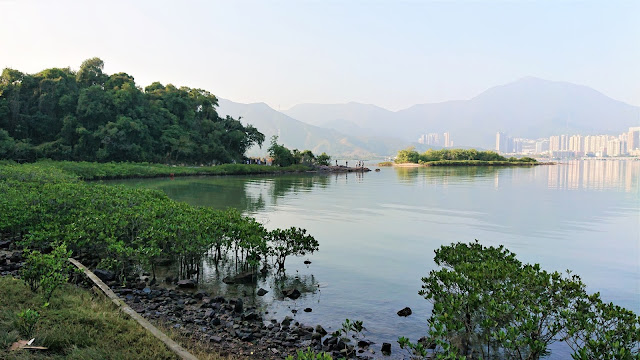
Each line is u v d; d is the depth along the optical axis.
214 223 11.80
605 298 9.19
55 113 63.34
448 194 31.78
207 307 8.52
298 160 77.94
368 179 50.75
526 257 12.70
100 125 60.56
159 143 67.50
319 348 6.77
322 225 17.89
